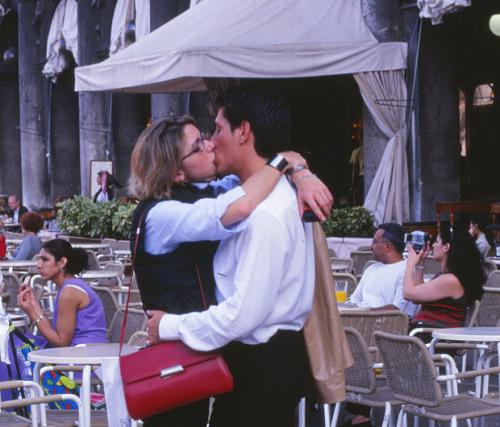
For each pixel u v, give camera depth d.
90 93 27.17
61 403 6.29
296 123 26.28
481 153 22.45
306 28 15.05
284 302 3.41
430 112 16.77
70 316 6.76
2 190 36.69
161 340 3.43
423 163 16.81
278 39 14.66
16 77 36.12
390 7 16.25
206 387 3.35
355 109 25.83
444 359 6.34
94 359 5.53
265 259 3.31
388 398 6.45
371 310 7.36
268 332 3.40
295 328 3.48
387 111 16.17
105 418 5.98
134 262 3.55
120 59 15.45
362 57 15.58
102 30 26.78
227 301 3.32
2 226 16.17
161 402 3.36
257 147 3.51
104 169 24.06
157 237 3.47
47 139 31.53
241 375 3.42
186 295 3.49
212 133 3.86
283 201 3.40
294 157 3.51
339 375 3.56
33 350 6.33
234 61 14.27
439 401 5.78
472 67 21.72
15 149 36.72
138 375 3.38
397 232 8.10
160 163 3.54
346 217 16.11
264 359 3.40
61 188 30.92
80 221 20.20
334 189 26.14
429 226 15.49
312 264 3.53
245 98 3.50
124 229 19.58
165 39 15.11
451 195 16.98
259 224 3.33
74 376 6.81
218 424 3.54
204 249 3.50
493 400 6.11
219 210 3.35
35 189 31.66
